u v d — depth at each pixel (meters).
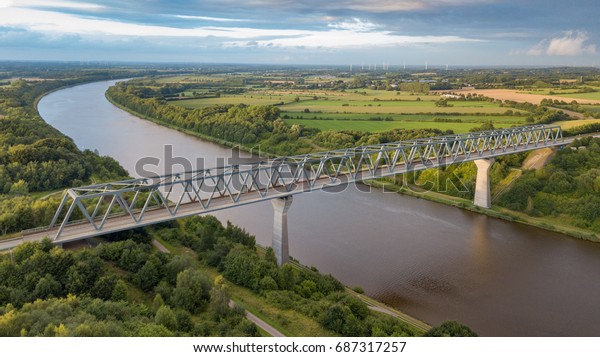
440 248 96.81
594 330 69.00
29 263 57.28
